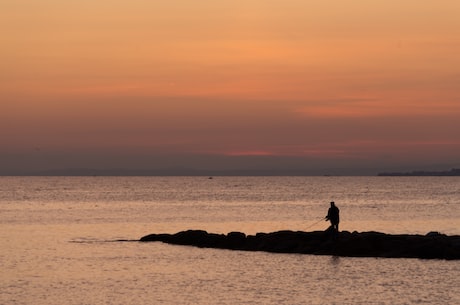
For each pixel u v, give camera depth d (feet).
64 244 416.67
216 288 264.31
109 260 343.05
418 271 300.20
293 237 389.60
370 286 266.57
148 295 250.57
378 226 562.66
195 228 552.41
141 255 362.94
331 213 368.89
